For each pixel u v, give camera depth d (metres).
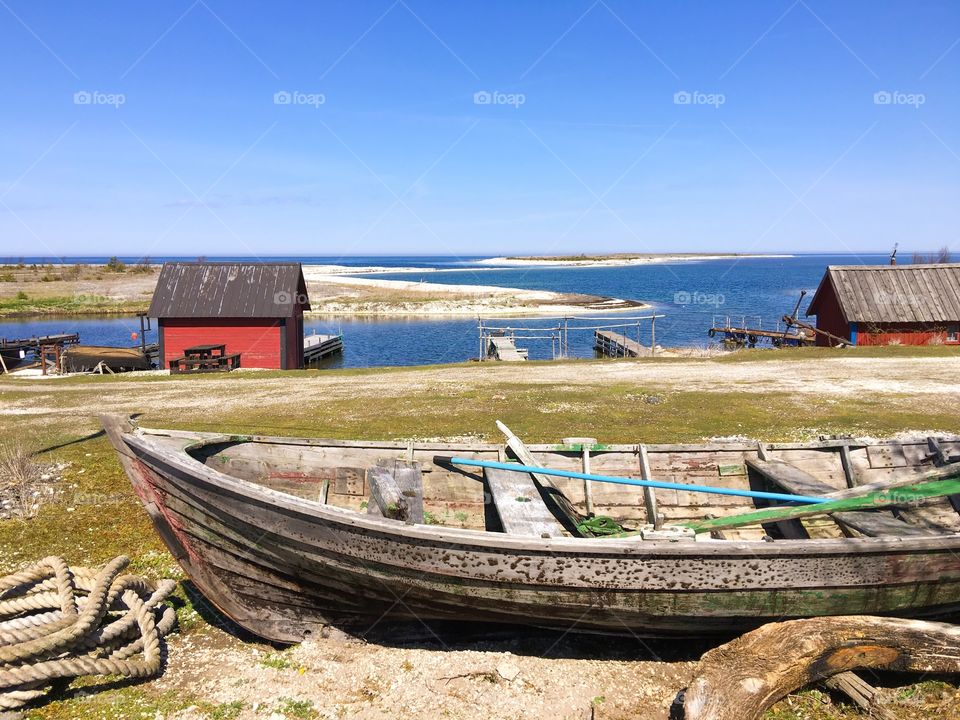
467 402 17.45
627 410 16.28
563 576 5.42
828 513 6.73
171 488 6.04
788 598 5.59
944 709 5.13
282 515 5.66
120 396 19.47
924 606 5.84
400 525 5.45
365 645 6.36
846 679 5.23
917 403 16.62
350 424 14.90
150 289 75.94
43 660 5.45
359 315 63.91
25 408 17.55
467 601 5.73
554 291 92.38
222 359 26.47
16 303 61.41
